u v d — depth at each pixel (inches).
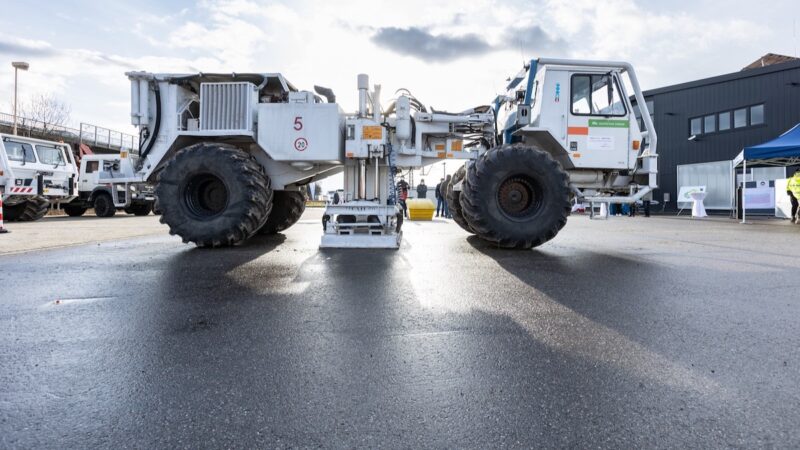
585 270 135.9
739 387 53.1
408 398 50.4
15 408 47.6
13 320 80.2
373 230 193.9
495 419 45.9
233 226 179.2
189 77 195.8
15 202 429.1
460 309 88.9
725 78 656.4
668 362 61.1
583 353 64.5
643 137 226.2
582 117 204.1
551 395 51.2
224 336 71.7
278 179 201.6
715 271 135.0
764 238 252.2
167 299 96.4
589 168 207.9
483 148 227.9
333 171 235.5
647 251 185.6
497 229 178.7
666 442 41.6
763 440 41.7
